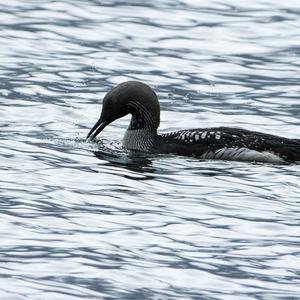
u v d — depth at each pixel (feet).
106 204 57.00
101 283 47.29
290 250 51.47
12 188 58.80
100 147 68.23
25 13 96.07
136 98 68.74
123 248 51.11
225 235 53.16
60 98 77.87
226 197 58.59
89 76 82.94
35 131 70.74
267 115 76.13
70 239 51.88
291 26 95.86
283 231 53.88
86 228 53.42
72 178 61.16
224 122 74.49
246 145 65.57
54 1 99.25
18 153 65.36
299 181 61.62
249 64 87.51
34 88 79.46
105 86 81.10
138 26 94.38
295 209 57.00
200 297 46.29
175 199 58.08
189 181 61.31
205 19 96.84
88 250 50.65
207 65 86.84
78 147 67.77
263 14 98.63
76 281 47.37
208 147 66.23
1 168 62.23
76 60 86.22
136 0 100.68
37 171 62.03
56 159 64.69
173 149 67.05
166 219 55.01
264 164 64.90
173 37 92.38
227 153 65.57
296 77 84.94
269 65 87.51
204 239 52.54
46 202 56.90
